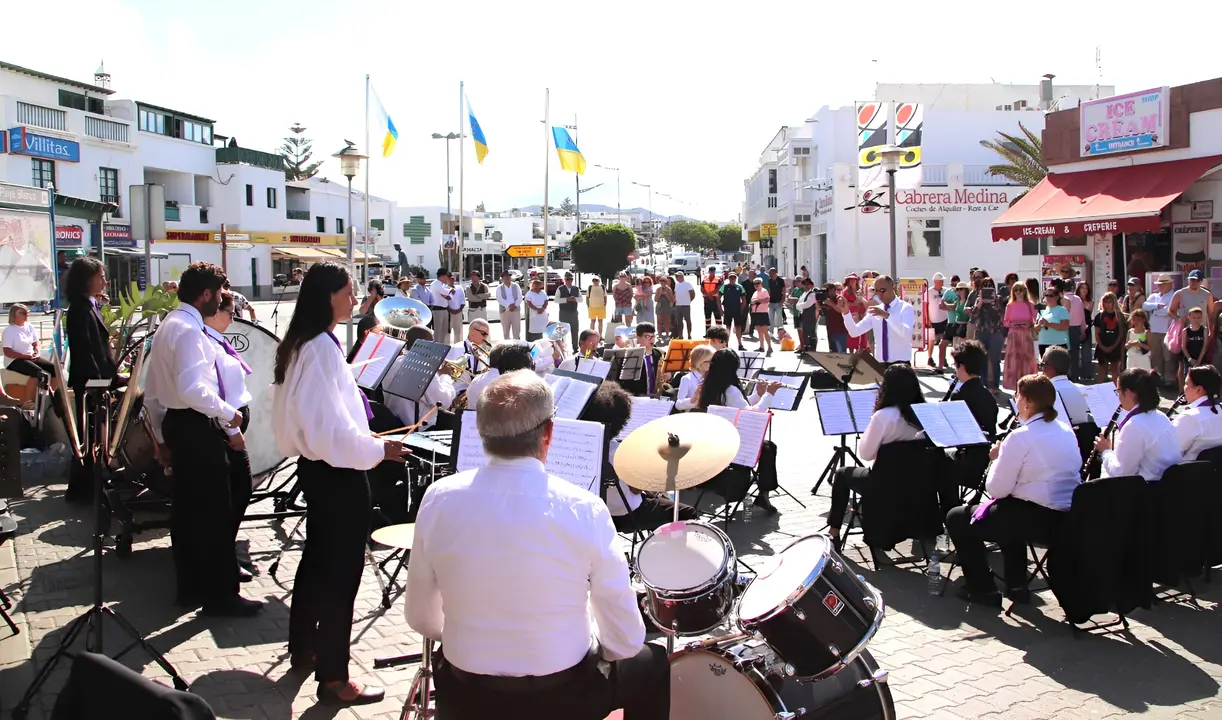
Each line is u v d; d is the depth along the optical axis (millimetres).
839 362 8477
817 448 10133
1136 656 4836
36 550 6285
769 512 7434
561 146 24000
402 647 4867
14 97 33156
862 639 3303
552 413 2811
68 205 25844
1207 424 5816
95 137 37500
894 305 10719
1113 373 14148
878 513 5977
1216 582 5988
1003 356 14703
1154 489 5340
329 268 4047
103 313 7785
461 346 8672
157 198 10141
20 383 8773
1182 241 16875
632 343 11656
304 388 3949
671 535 3752
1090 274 18812
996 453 5844
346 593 4133
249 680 4402
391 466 6406
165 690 2154
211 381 4891
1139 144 16703
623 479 4074
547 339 9836
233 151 47500
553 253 68312
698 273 53906
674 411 7828
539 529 2623
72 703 2312
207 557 5098
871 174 27266
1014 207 18266
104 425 5246
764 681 3260
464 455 4195
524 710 2627
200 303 5008
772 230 47406
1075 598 5051
